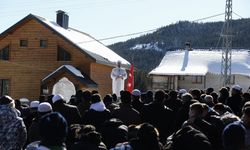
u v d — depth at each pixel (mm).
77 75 30469
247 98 11445
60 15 38031
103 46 41406
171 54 59000
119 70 24047
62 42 33562
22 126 7582
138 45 126750
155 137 5387
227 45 40094
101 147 6164
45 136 4301
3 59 35000
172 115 9352
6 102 7633
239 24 117750
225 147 4551
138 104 10656
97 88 32062
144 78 55000
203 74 53125
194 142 5113
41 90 31172
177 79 54562
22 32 34562
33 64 34219
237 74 54094
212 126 7297
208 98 10695
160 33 134250
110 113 9195
